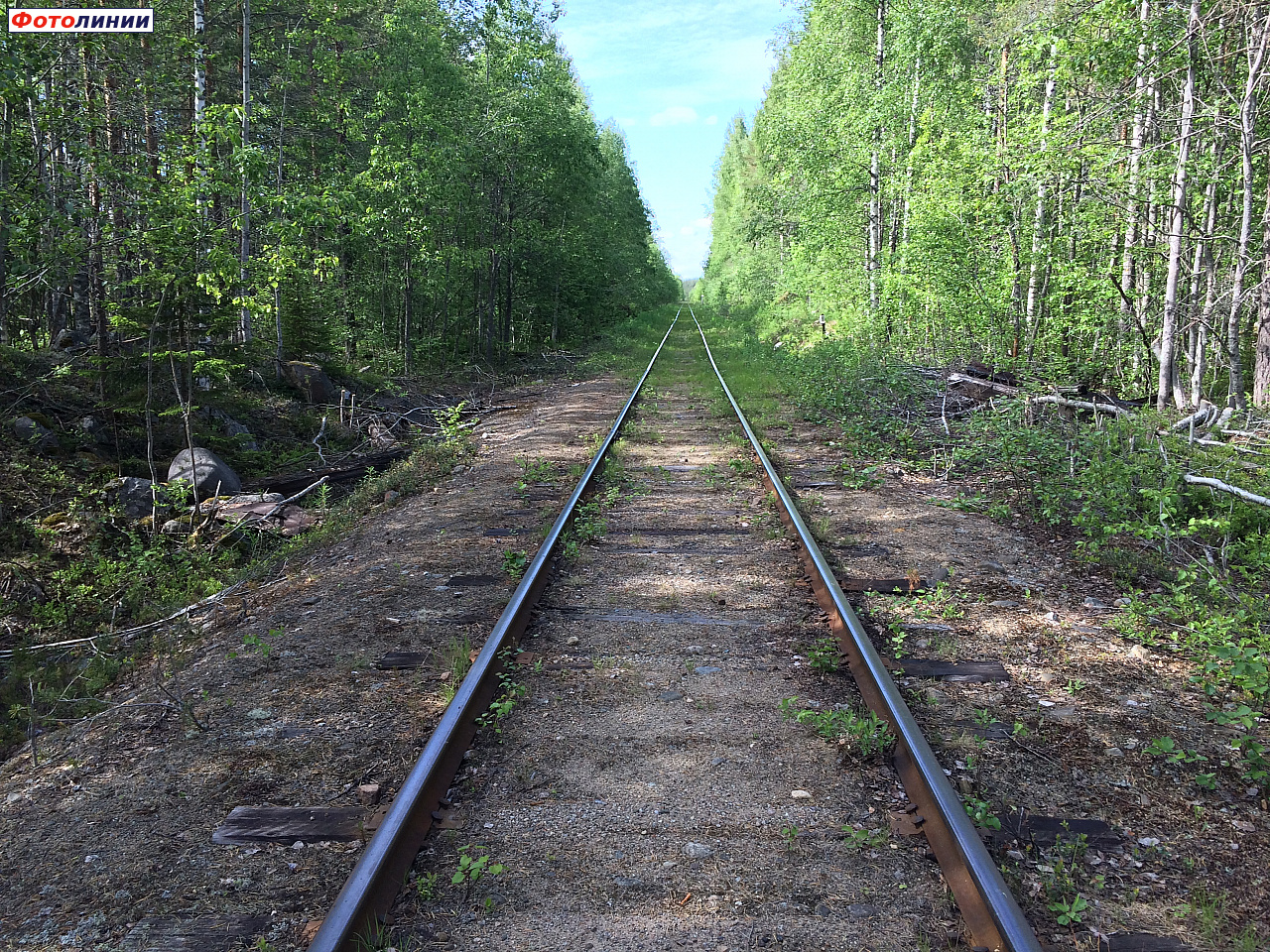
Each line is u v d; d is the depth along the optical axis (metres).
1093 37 11.52
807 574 5.87
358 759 3.61
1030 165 12.46
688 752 3.59
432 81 20.45
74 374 11.37
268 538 9.02
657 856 2.88
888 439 11.35
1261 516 7.12
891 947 2.43
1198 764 3.50
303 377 14.77
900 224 22.19
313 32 17.52
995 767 3.47
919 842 2.93
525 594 5.08
